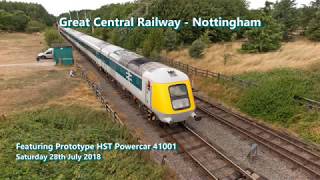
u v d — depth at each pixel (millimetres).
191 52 37500
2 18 105250
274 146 15789
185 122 19375
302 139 16547
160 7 47094
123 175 12312
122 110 21828
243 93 22516
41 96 25125
